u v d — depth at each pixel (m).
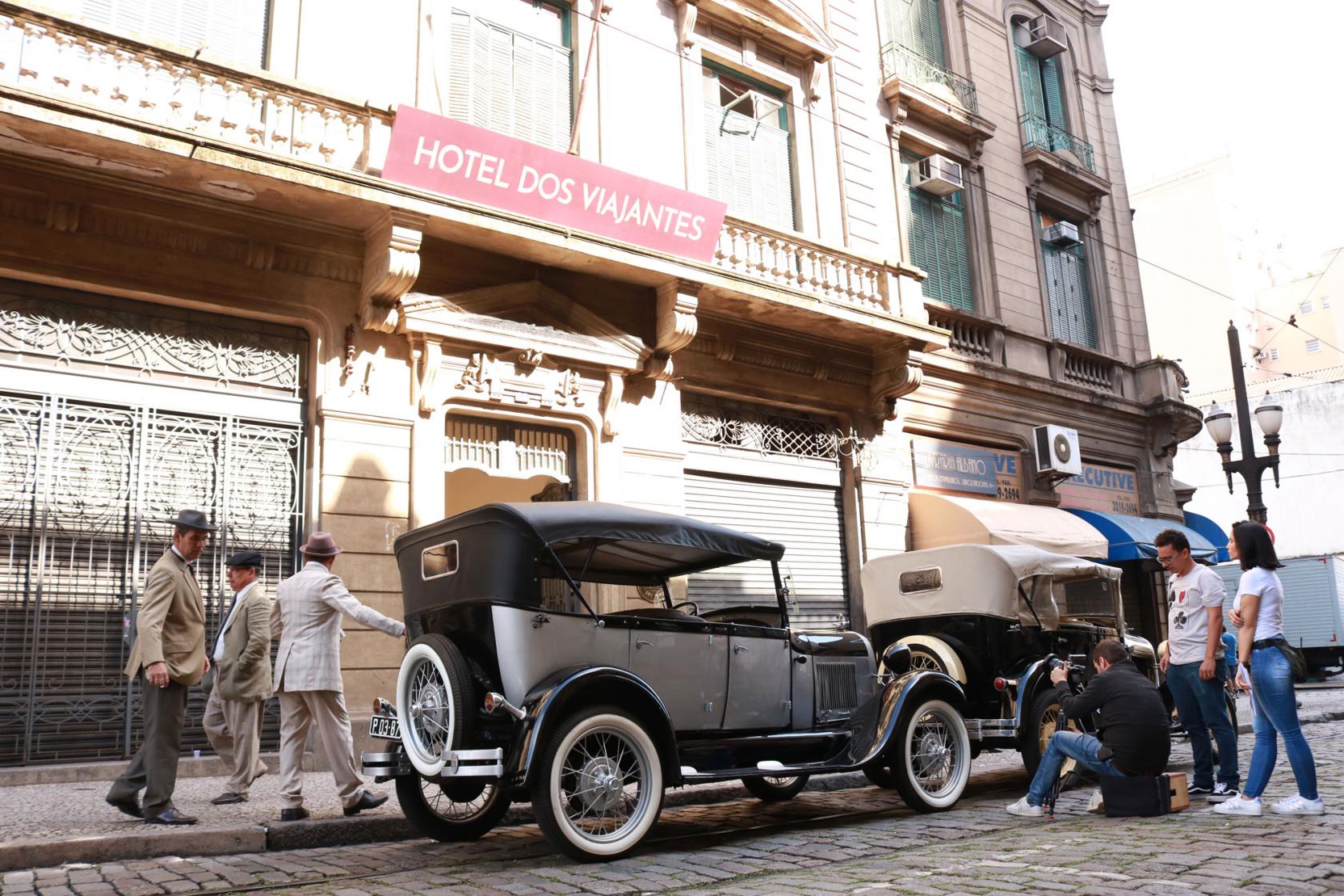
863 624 14.69
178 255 9.80
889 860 5.41
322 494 10.28
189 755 9.27
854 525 15.01
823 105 16.03
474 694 5.77
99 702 9.01
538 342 11.75
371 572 10.41
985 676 8.62
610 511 6.36
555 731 5.58
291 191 9.68
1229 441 15.91
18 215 9.02
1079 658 9.28
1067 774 8.35
